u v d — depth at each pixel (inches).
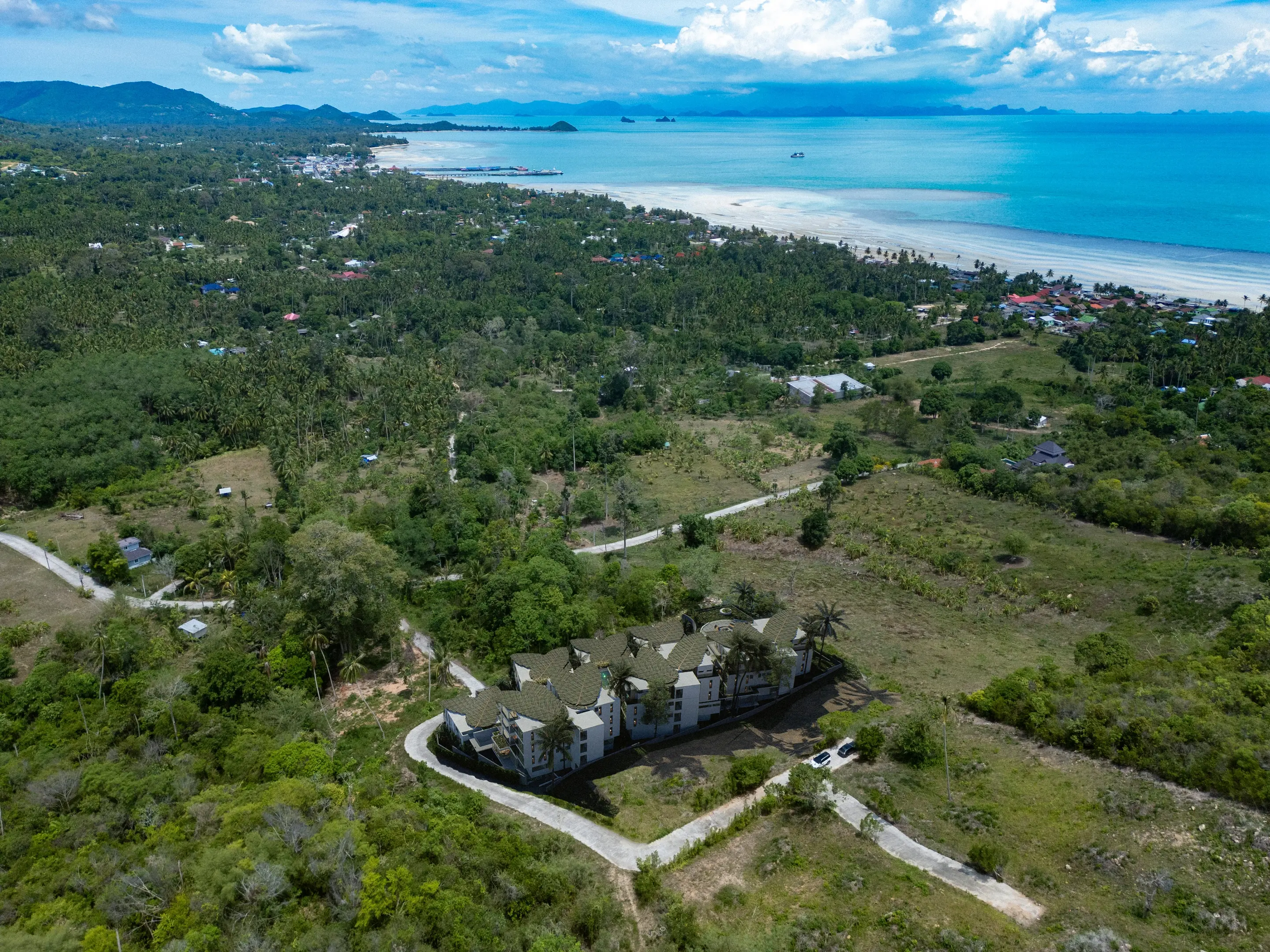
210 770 3476.9
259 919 2460.6
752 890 2785.4
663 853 3026.6
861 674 4271.7
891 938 2504.9
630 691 3695.9
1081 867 2778.1
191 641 4530.0
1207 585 4731.8
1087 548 5497.1
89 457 6791.3
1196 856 2755.9
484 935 2479.1
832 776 3376.0
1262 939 2420.0
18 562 5511.8
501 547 5255.9
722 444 7849.4
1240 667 3878.0
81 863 2760.8
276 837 2780.5
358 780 3390.7
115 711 3814.0
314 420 7785.4
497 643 4416.8
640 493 6722.4
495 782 3511.3
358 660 4343.0
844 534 5900.6
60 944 2303.2
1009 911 2613.2
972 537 5738.2
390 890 2551.7
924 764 3437.5
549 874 2807.6
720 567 5477.4
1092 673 4072.3
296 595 4424.2
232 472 7066.9
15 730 3730.3
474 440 7509.8
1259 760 3053.6
